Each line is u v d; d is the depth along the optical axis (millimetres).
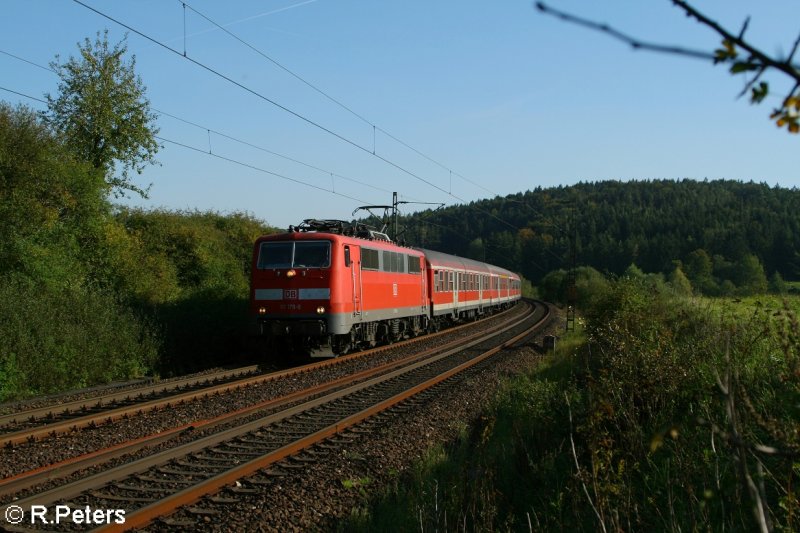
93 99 26047
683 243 117125
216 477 7305
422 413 11453
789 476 4242
